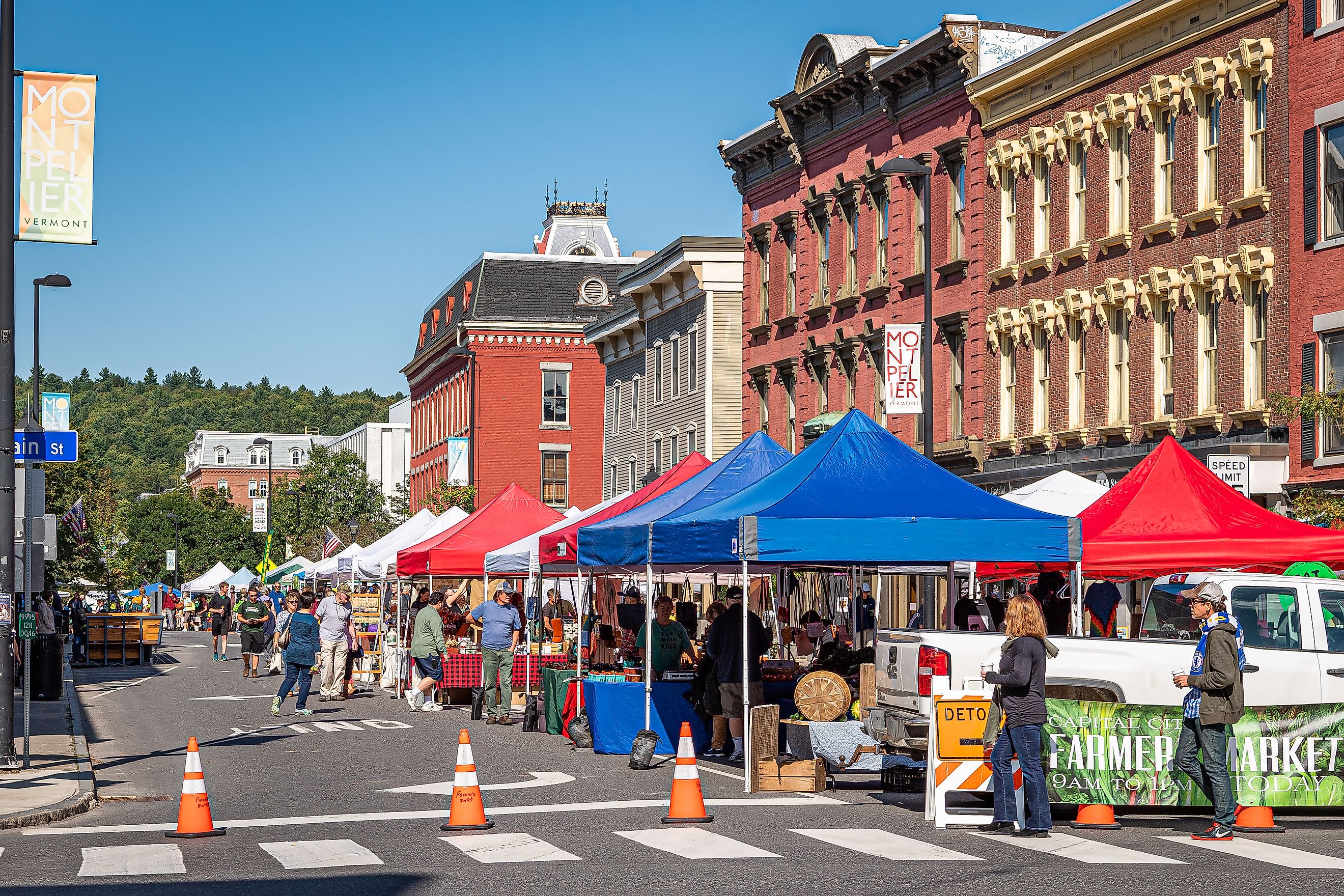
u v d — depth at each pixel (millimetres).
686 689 20656
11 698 18125
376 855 12078
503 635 25656
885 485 17875
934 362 38531
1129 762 13961
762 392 47906
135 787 17672
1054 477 24625
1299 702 14211
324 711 28875
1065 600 22672
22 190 17875
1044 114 34844
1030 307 35000
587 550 21672
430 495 70625
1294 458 27484
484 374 76625
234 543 119125
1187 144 30453
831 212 43125
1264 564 19172
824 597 41062
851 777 17531
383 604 39844
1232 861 11734
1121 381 32562
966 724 13742
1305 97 27531
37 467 18625
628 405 60156
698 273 51438
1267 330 28391
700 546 18062
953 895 10172
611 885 10617
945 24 37188
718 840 12758
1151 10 31047
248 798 16172
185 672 44344
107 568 81000
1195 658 13172
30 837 13500
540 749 21094
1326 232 27109
